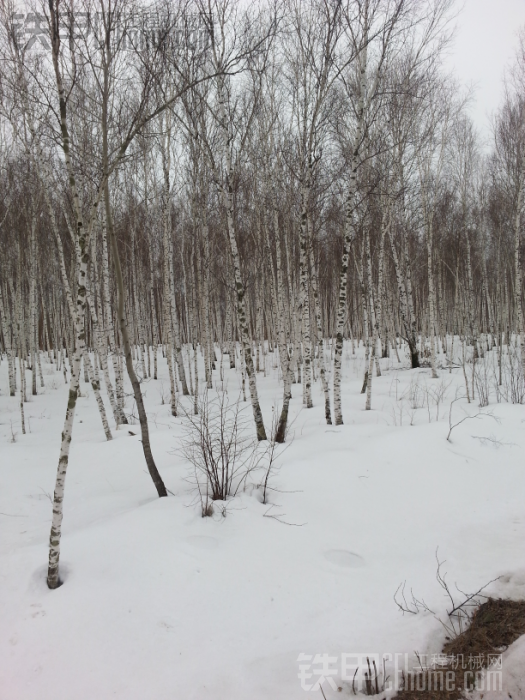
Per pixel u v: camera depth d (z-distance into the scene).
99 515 4.63
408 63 10.27
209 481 4.84
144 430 4.73
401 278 16.30
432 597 3.38
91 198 8.30
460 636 3.05
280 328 13.34
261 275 16.00
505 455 5.91
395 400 10.77
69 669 2.58
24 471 6.24
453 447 6.11
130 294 20.89
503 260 19.03
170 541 3.75
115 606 3.05
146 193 12.84
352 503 4.85
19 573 3.34
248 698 2.49
